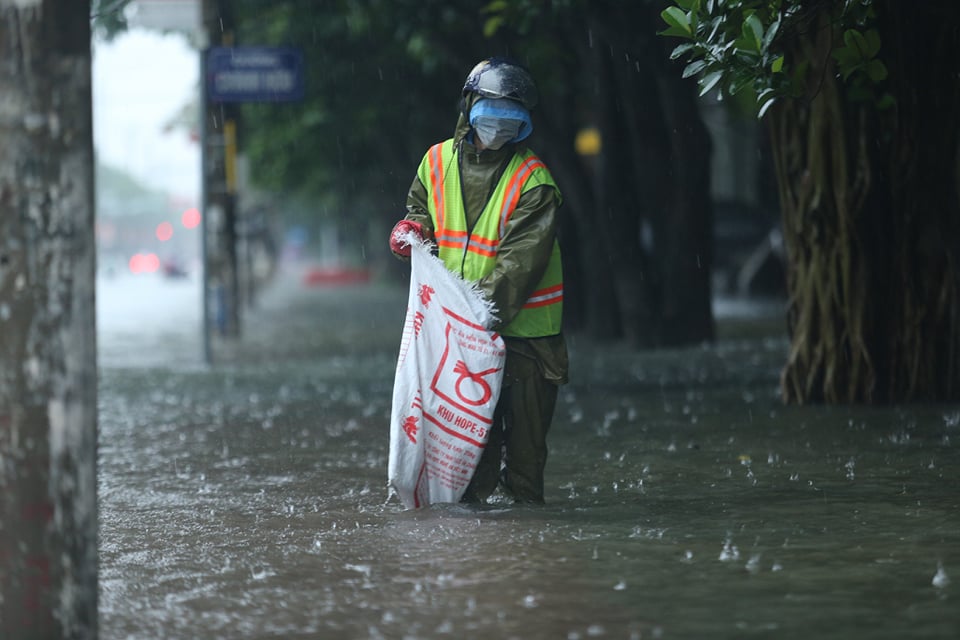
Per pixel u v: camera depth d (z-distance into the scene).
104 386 39.12
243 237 101.06
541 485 18.02
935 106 28.47
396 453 17.41
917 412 27.55
